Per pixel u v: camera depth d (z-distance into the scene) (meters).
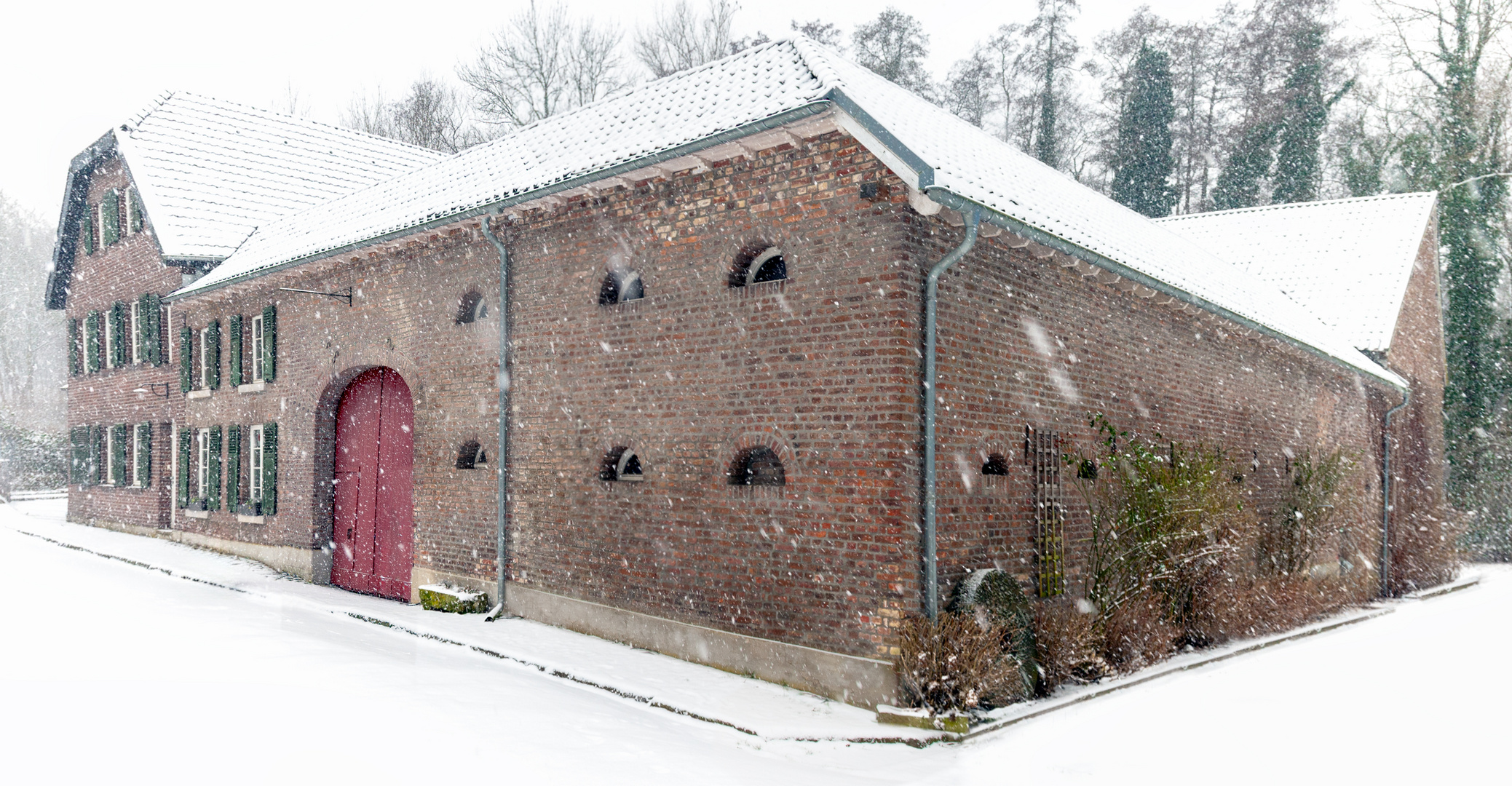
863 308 8.12
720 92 9.68
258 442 16.88
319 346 15.16
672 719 7.55
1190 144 37.34
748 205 9.03
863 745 7.00
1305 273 21.34
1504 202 27.55
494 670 8.78
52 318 61.84
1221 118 36.78
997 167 10.52
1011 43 37.06
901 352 7.89
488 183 12.12
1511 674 10.12
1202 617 11.11
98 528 22.23
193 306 18.88
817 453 8.38
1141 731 7.54
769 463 9.25
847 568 8.11
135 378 21.09
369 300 14.10
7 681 7.10
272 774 5.14
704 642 9.16
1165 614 10.59
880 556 7.90
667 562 9.61
